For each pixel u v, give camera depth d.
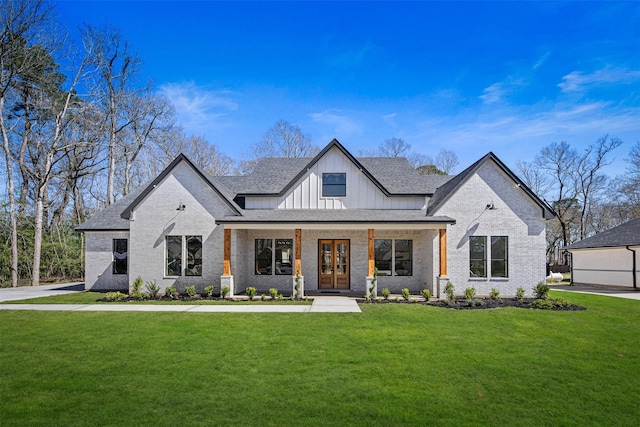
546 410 5.86
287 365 7.71
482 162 18.34
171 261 18.58
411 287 19.52
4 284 25.48
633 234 25.59
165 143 40.72
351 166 19.34
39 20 26.17
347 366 7.66
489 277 18.12
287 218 17.42
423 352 8.64
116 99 33.94
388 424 5.35
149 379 6.95
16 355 8.38
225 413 5.63
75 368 7.54
